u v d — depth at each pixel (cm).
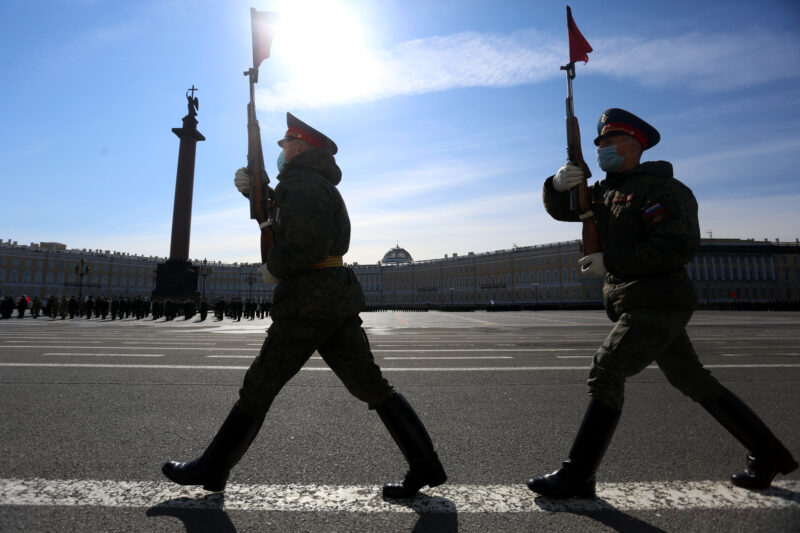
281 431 305
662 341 191
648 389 446
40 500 192
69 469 231
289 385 450
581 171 211
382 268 11300
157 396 402
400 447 200
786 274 8294
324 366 571
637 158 218
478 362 634
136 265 9312
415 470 197
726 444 279
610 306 211
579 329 1561
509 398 408
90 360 618
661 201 194
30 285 7938
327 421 329
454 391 437
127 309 2919
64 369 538
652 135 217
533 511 185
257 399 193
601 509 186
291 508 187
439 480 197
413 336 1198
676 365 214
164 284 3638
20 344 846
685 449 270
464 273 9831
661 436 296
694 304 194
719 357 692
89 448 266
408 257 12212
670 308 191
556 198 235
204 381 471
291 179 195
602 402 188
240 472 231
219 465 193
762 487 205
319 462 247
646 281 194
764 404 384
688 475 227
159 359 635
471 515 181
